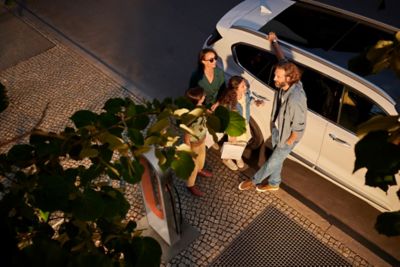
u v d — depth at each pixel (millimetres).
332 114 5070
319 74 5074
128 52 8492
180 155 1646
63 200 1521
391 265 5027
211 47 6039
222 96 5000
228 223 5480
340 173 5352
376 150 1186
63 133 1800
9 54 8625
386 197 5035
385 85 4723
